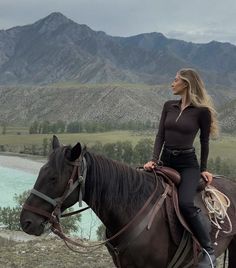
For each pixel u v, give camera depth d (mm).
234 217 5859
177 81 5367
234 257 6172
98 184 4828
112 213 4926
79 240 11383
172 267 5207
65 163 4680
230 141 141250
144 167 5457
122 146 103625
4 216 28625
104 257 9398
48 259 9180
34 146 154375
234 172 82562
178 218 5039
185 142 5270
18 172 98250
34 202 4602
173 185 5242
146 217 4969
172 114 5402
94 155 4930
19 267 8664
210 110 5312
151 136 176375
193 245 5160
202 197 5535
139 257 4953
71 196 4719
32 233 4570
